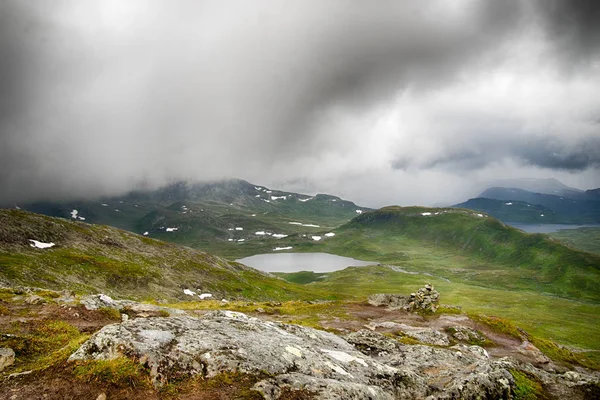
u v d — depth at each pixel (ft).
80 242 419.95
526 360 155.43
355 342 83.61
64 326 69.97
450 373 64.75
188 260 506.89
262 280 545.44
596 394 64.08
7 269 277.44
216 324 58.29
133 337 43.86
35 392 36.17
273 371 45.88
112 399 35.91
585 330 397.80
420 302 240.32
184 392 38.34
